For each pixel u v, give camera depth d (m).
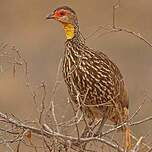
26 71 11.73
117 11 32.81
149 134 12.23
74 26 12.88
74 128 11.98
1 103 23.80
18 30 32.19
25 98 23.80
